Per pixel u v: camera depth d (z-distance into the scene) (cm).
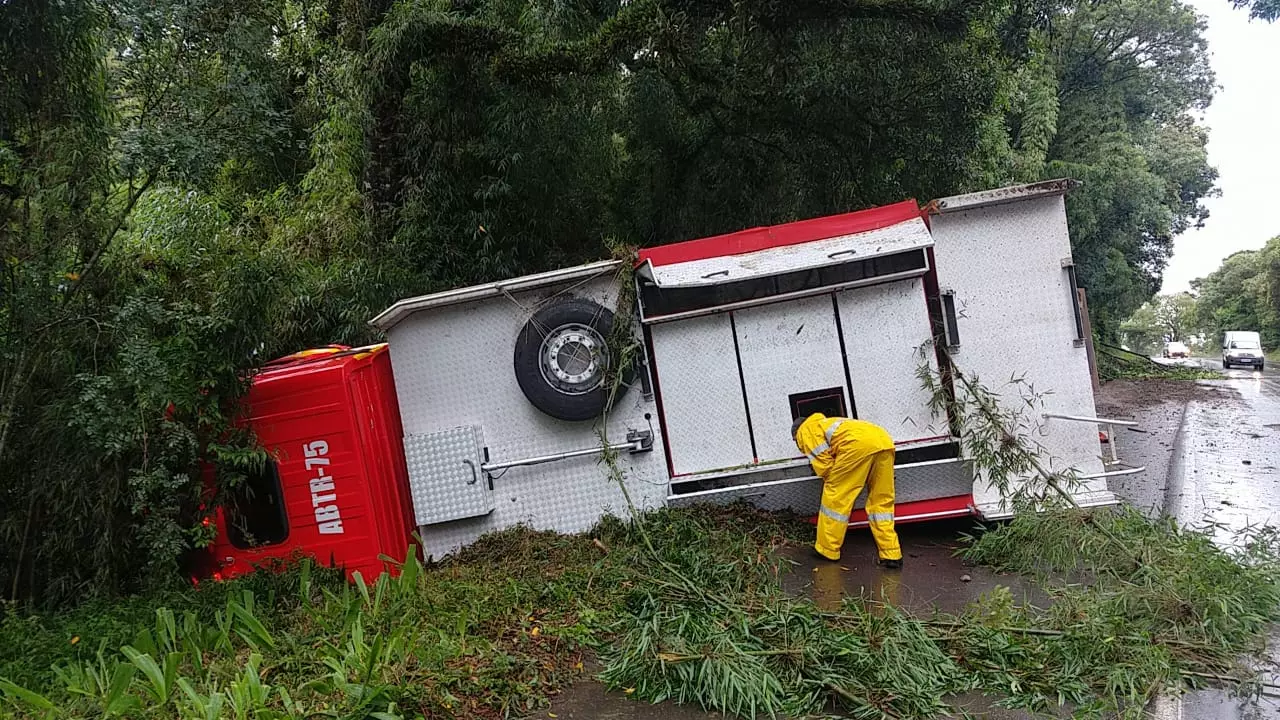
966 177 1059
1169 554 480
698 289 599
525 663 393
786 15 889
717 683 358
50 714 325
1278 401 1702
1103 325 3136
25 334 484
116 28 530
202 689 349
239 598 485
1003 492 582
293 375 559
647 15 855
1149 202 2673
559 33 914
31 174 481
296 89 1030
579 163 981
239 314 530
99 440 471
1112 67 2928
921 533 635
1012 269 603
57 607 514
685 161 1049
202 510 546
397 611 448
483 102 897
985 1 921
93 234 507
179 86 547
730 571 508
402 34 824
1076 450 596
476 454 602
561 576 509
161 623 414
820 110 990
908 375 599
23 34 505
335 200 907
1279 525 666
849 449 551
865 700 350
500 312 607
